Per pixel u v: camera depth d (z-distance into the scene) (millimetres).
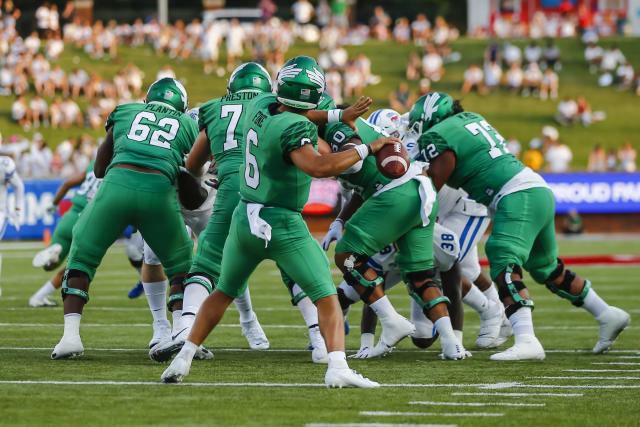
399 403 19297
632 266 61281
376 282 25859
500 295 26438
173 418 17656
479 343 29391
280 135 19922
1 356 25609
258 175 20406
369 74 133125
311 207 83938
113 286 48875
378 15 155375
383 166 22078
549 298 44812
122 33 143250
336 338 20766
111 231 25062
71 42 138750
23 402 19047
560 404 19375
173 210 25359
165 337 27531
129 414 17984
